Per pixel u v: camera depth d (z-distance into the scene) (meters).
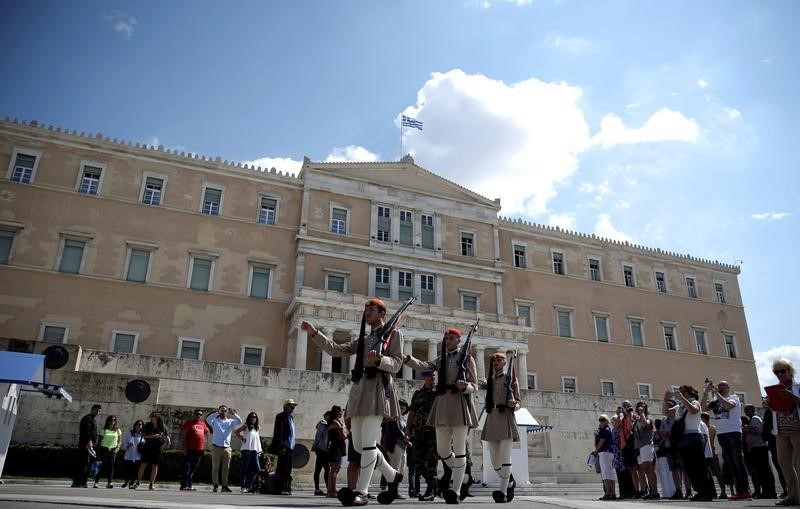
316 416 28.16
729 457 14.29
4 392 14.49
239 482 21.89
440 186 54.97
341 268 47.12
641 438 16.25
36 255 40.06
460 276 51.69
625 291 60.44
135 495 9.26
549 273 57.12
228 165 47.44
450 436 8.87
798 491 9.80
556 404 33.53
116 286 41.34
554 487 25.53
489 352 48.12
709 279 66.50
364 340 7.75
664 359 59.50
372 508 6.97
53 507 5.33
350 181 50.66
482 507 7.17
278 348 44.09
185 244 44.19
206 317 42.97
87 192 42.97
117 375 23.50
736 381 62.88
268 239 46.75
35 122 42.53
